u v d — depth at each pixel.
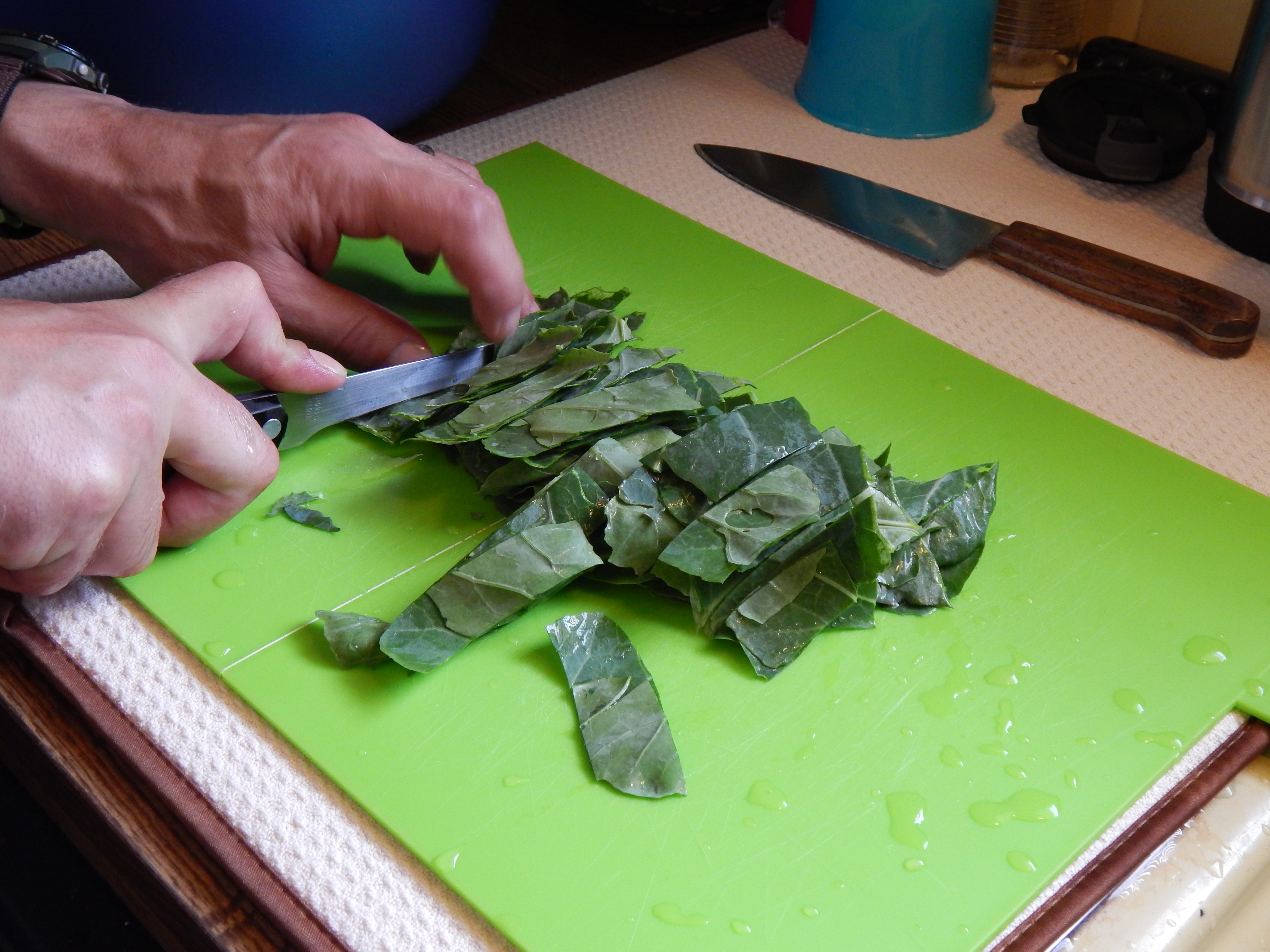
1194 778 0.45
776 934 0.40
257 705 0.46
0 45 0.58
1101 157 0.71
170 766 0.45
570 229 0.69
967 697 0.47
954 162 0.75
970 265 0.67
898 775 0.44
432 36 0.72
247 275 0.51
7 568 0.44
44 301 0.62
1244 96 0.64
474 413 0.53
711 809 0.43
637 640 0.48
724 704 0.46
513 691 0.47
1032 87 0.82
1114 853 0.43
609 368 0.56
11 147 0.57
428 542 0.52
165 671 0.47
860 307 0.64
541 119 0.79
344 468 0.55
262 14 0.66
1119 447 0.56
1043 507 0.53
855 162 0.75
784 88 0.82
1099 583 0.51
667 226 0.69
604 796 0.44
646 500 0.50
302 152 0.56
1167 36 0.79
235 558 0.51
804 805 0.44
